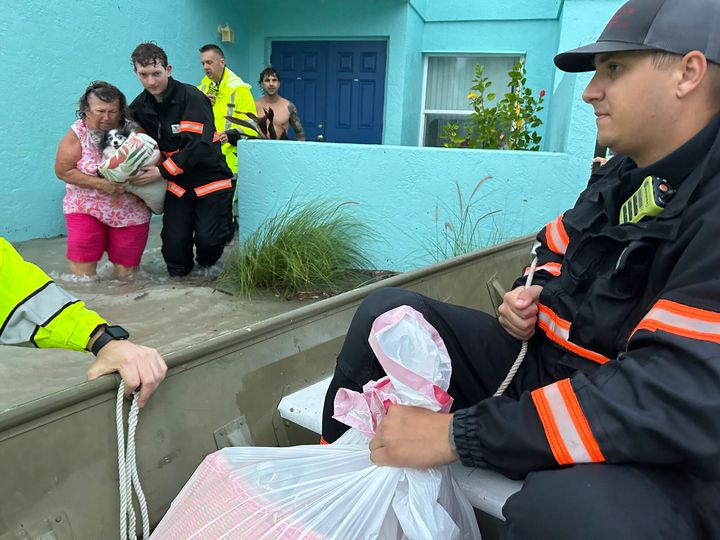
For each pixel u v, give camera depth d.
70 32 4.56
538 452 0.83
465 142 4.46
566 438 0.81
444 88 6.75
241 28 6.58
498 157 3.55
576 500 0.76
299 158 3.88
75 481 0.97
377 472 0.95
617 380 0.81
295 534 0.87
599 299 1.00
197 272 3.74
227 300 3.17
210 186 3.45
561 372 1.09
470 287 2.26
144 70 3.18
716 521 0.78
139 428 1.07
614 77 0.92
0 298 1.06
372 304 1.17
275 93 5.05
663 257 0.88
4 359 2.13
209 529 0.92
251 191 4.02
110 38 4.92
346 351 1.17
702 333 0.76
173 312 2.94
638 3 0.89
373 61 6.41
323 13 6.35
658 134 0.91
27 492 0.90
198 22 5.89
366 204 3.84
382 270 3.88
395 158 3.72
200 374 1.19
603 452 0.79
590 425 0.80
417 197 3.75
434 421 0.94
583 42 3.46
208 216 3.50
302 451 1.04
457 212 3.70
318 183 3.89
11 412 0.87
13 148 4.28
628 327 0.97
